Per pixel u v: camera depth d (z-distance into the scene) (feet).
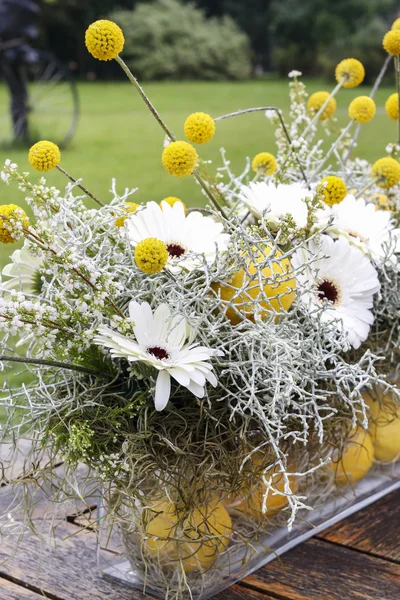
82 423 3.47
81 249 3.47
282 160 4.39
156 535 3.54
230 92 44.57
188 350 3.36
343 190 3.78
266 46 59.21
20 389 3.60
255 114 33.91
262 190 3.76
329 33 53.06
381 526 4.02
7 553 3.89
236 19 59.41
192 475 3.48
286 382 3.41
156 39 53.11
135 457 3.43
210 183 4.00
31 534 3.85
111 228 3.57
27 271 3.62
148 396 3.46
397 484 4.22
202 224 3.57
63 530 4.03
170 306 3.46
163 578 3.58
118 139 28.68
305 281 3.64
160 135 29.43
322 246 3.78
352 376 3.62
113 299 3.45
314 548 3.89
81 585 3.71
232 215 3.83
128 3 56.24
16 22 24.56
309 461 3.82
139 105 38.68
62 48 53.31
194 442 3.50
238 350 3.52
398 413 4.10
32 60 25.53
